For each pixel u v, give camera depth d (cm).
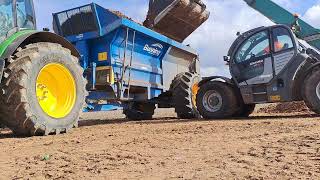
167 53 1011
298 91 802
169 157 318
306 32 920
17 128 532
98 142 437
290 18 945
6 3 570
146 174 258
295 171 249
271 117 839
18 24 588
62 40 620
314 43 912
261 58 832
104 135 516
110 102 884
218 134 467
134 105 1021
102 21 816
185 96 956
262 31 836
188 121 783
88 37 821
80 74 623
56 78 593
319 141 360
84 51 826
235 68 863
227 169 262
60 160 326
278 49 812
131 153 344
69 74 602
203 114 893
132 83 888
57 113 579
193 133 490
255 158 299
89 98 823
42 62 552
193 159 305
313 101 765
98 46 832
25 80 520
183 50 1077
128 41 864
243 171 255
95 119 1101
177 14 1004
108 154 344
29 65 529
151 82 964
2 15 561
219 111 869
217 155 318
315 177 233
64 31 856
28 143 459
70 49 640
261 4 975
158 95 1001
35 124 530
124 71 858
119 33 823
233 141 397
